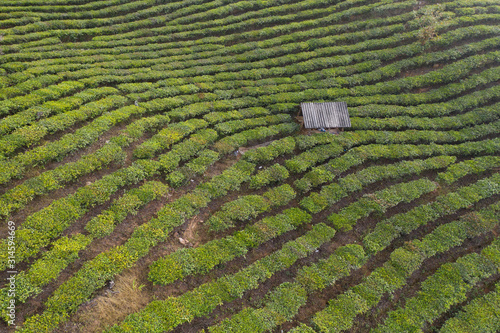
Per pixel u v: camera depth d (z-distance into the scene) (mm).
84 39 30594
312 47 31969
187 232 16969
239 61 29906
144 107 23234
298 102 26453
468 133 25094
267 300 15070
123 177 17938
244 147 22688
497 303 16109
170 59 28781
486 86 29250
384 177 21500
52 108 20812
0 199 15109
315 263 16766
